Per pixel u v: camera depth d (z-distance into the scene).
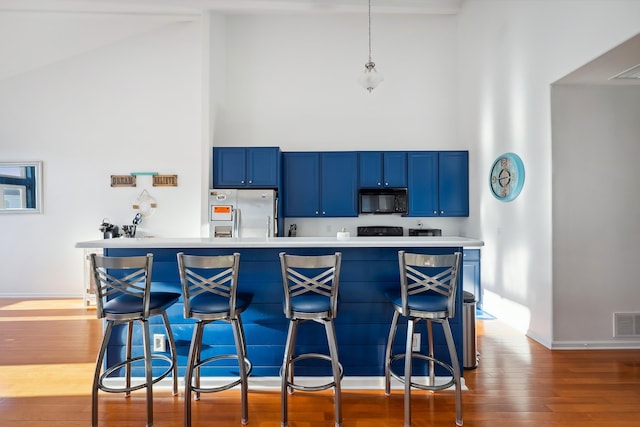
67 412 2.08
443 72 4.91
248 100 4.88
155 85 4.79
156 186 4.79
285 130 4.91
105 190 4.80
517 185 3.39
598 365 2.64
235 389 2.36
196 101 4.77
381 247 2.39
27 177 4.76
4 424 1.96
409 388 1.93
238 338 2.00
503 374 2.51
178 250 2.41
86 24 4.38
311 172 4.63
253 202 4.24
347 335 2.41
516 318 3.48
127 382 2.29
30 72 4.74
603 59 2.43
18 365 2.68
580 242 2.94
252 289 2.40
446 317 1.97
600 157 2.93
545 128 3.00
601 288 2.94
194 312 1.95
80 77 4.77
